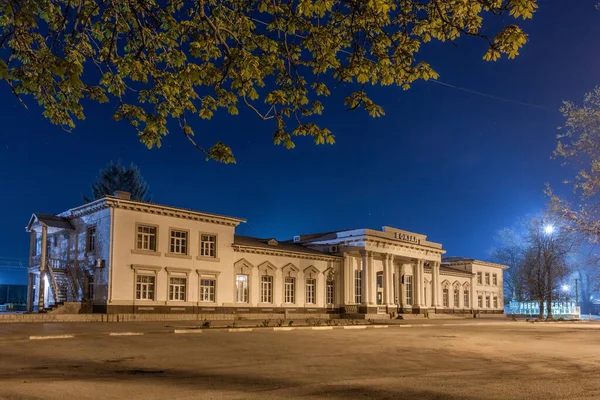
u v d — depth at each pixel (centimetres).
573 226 2241
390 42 803
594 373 1225
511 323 4638
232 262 4050
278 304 4359
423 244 5628
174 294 3669
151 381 1014
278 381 1033
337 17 807
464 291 6588
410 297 5553
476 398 876
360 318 4703
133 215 3497
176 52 792
